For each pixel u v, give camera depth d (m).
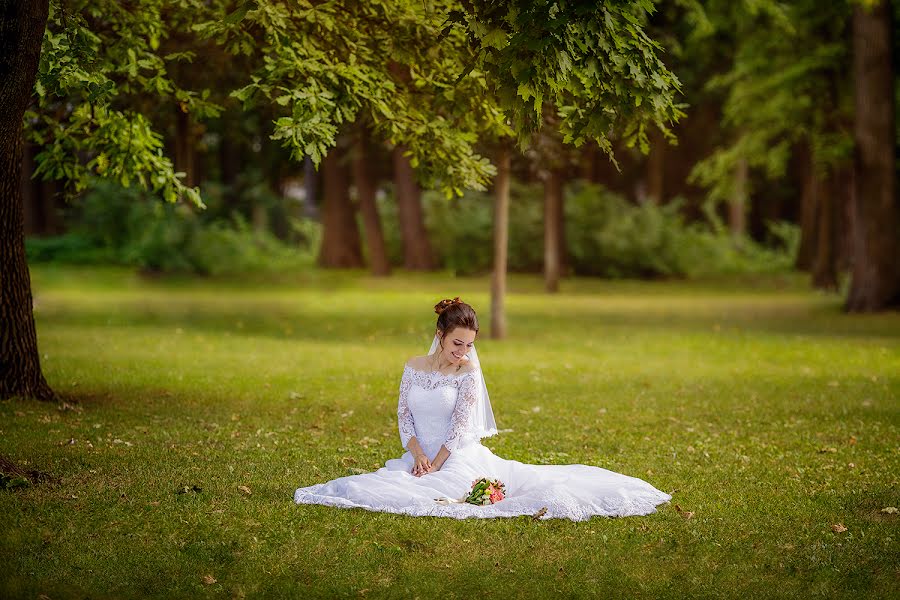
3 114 7.32
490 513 6.93
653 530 6.75
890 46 25.70
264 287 34.50
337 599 5.57
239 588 5.67
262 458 8.80
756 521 6.99
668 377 15.04
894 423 11.11
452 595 5.62
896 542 6.53
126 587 5.67
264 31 10.56
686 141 47.66
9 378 11.05
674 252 42.03
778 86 29.28
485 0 7.11
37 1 7.25
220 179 49.91
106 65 10.70
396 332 21.41
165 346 17.58
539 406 12.23
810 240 43.62
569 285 37.91
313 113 8.74
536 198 42.78
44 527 6.55
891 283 26.33
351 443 9.68
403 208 43.03
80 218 39.06
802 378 14.95
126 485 7.64
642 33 7.65
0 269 10.89
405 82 11.54
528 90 6.90
